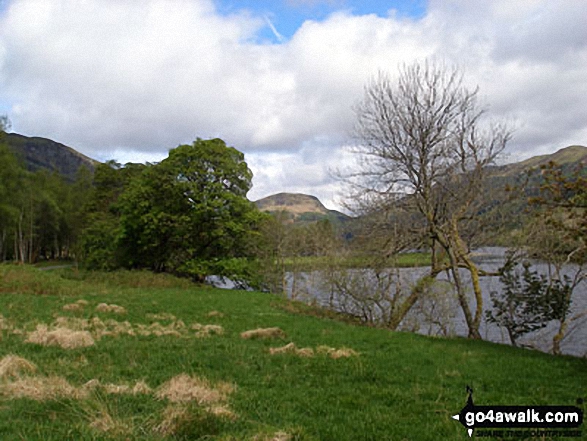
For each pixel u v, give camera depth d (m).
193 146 37.00
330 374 10.33
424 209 18.55
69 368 9.12
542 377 10.98
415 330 18.91
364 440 6.60
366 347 14.11
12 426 5.73
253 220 37.00
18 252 78.06
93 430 5.71
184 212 36.38
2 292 22.80
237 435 6.02
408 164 18.39
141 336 13.45
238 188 38.75
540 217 15.70
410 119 18.47
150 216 35.25
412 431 6.98
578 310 19.02
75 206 74.94
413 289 18.81
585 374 11.41
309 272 24.48
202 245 37.47
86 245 44.59
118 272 33.75
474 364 12.16
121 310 18.34
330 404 8.21
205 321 17.86
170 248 38.28
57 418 6.13
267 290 38.47
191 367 10.01
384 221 19.00
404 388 9.51
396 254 19.28
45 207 71.88
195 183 35.50
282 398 8.32
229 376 9.61
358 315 20.94
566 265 17.06
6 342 11.15
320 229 25.98
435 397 8.95
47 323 14.60
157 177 36.47
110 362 9.94
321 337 15.51
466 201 18.08
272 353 12.20
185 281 33.12
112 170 50.84
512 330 17.06
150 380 8.87
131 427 5.92
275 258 37.53
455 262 18.25
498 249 18.16
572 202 14.35
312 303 23.52
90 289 26.55
